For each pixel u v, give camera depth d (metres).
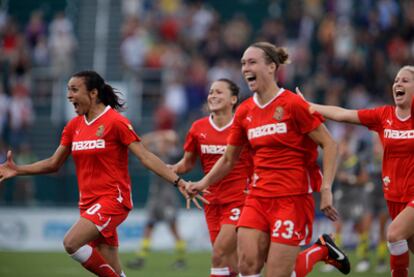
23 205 66.62
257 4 92.44
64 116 78.94
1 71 80.88
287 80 77.00
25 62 78.12
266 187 24.28
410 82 27.53
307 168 24.53
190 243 63.53
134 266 47.81
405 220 26.48
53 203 67.19
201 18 84.00
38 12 88.12
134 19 82.50
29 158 69.38
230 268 28.75
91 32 89.31
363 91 75.38
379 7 85.12
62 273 43.94
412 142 27.45
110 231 27.39
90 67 86.38
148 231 48.84
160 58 80.88
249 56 24.55
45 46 83.69
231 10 92.56
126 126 27.42
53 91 80.06
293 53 79.75
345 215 50.66
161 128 70.38
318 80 77.19
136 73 80.19
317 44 83.81
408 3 85.12
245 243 24.20
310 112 24.03
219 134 30.64
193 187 27.11
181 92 74.88
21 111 74.19
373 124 28.58
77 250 26.72
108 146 27.41
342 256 26.92
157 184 49.12
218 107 30.47
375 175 49.78
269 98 24.55
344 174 49.75
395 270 27.28
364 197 49.69
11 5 92.44
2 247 63.66
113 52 87.81
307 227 24.33
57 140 77.50
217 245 28.77
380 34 83.50
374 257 55.59
